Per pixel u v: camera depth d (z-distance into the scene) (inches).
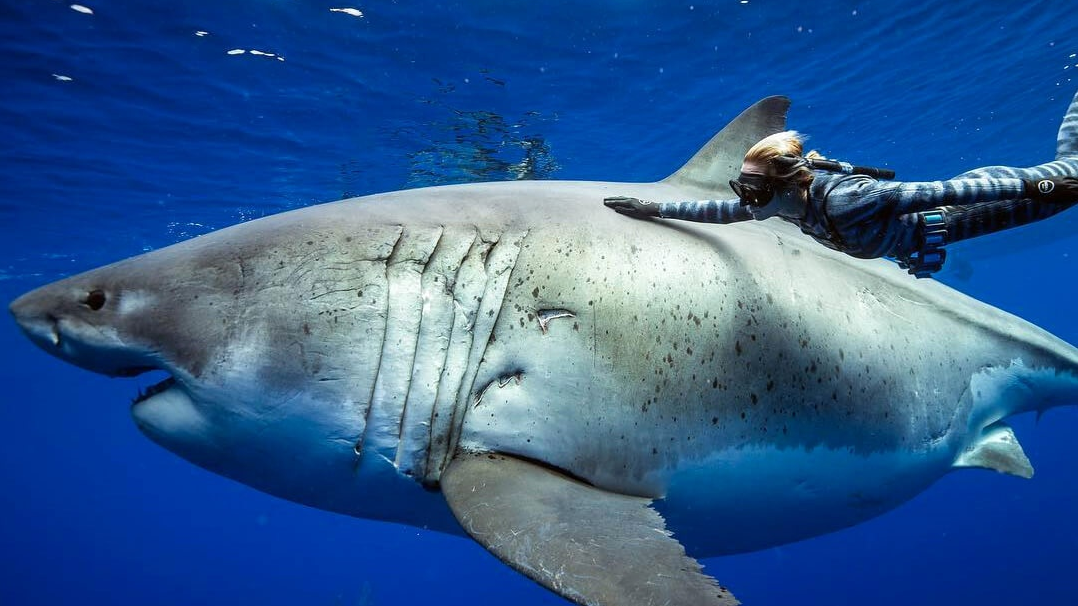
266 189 623.2
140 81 441.1
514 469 101.2
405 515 117.1
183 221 694.5
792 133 108.0
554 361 108.3
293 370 103.0
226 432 106.0
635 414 111.9
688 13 454.3
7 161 532.1
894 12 489.4
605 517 90.7
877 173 106.9
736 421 120.8
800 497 134.2
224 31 404.5
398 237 109.2
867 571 1523.1
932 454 156.2
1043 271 2396.7
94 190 599.8
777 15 472.1
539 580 78.7
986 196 102.0
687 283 118.7
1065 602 1166.3
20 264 827.4
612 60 487.5
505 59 464.1
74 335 102.5
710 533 132.0
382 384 103.8
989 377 169.6
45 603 3218.5
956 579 1386.6
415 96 490.0
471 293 108.2
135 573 3725.4
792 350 127.6
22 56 405.7
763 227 143.5
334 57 437.7
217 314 103.7
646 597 75.7
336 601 1016.2
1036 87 653.3
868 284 148.7
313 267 106.3
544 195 124.1
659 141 634.8
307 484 111.5
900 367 147.1
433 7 406.6
